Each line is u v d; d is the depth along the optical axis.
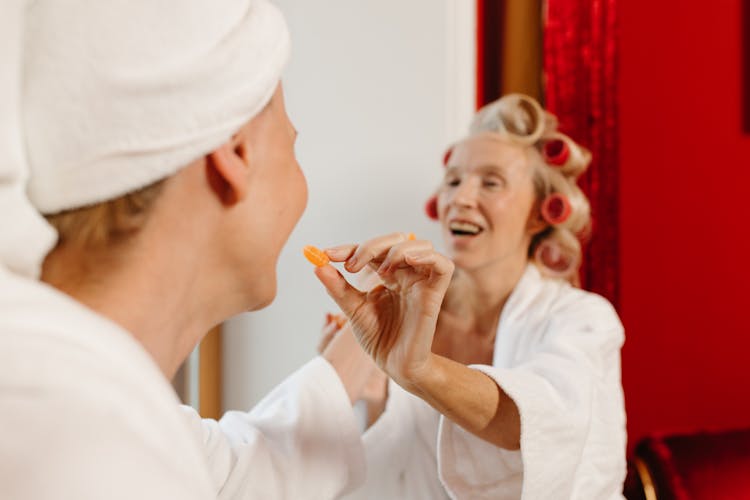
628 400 2.19
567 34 1.83
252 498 0.87
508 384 0.91
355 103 1.74
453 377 0.87
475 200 1.30
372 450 1.18
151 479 0.39
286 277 1.74
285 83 1.73
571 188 1.35
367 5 1.73
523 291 1.29
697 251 2.21
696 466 1.63
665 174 2.19
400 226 1.75
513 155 1.32
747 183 2.22
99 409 0.40
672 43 2.18
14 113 0.48
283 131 0.63
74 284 0.53
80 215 0.52
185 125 0.52
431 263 0.79
